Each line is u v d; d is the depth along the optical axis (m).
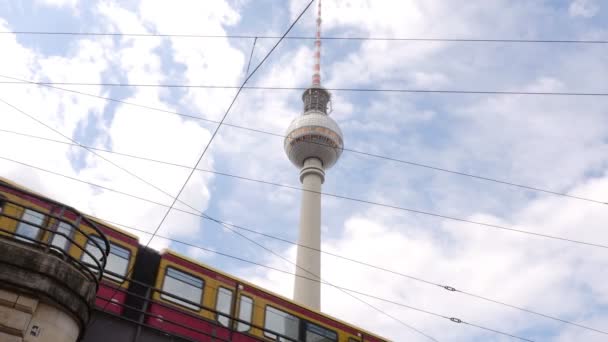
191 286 21.98
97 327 17.80
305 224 81.88
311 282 74.62
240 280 23.56
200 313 21.67
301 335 24.16
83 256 19.31
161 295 21.02
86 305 15.02
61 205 15.34
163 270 21.53
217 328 21.67
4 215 13.83
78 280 14.66
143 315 18.77
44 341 13.61
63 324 14.22
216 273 22.98
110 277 20.14
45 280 13.87
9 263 13.55
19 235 14.13
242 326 22.50
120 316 18.25
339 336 25.50
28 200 18.50
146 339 18.62
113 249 20.61
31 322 13.48
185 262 22.31
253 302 23.42
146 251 21.61
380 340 27.00
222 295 22.64
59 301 14.06
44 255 14.05
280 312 24.05
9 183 18.47
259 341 22.70
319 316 25.34
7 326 13.04
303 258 77.31
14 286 13.45
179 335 19.45
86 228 19.89
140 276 20.98
